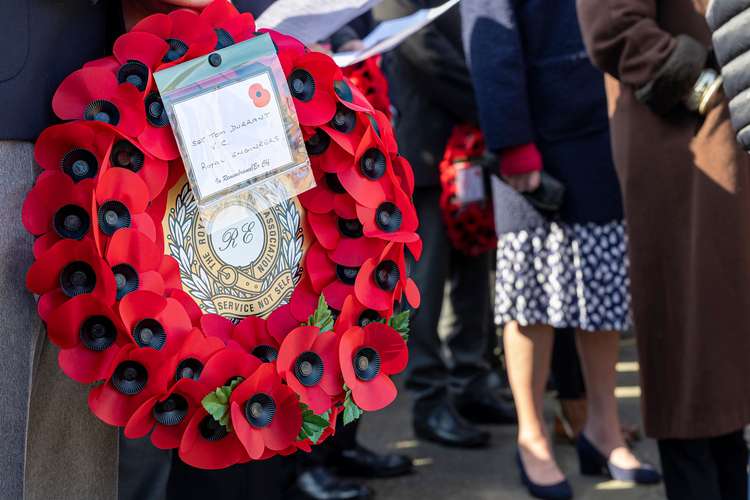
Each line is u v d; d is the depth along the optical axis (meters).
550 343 3.33
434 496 3.36
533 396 3.33
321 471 3.33
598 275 3.17
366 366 1.50
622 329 3.17
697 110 2.40
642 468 3.40
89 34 1.49
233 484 1.82
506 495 3.34
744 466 2.60
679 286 2.46
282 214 1.47
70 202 1.33
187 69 1.37
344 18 1.73
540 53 3.12
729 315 2.39
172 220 1.40
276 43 1.48
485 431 3.92
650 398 2.51
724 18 1.57
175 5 1.50
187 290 1.41
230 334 1.44
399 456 3.59
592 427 3.47
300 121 1.46
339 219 1.52
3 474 1.42
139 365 1.33
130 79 1.37
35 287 1.32
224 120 1.39
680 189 2.44
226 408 1.37
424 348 3.89
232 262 1.44
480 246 3.74
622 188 2.56
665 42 2.40
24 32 1.38
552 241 3.19
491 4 3.08
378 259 1.51
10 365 1.41
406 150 3.78
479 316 4.12
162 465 1.83
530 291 3.23
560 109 3.11
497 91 3.06
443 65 3.58
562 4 3.10
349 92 1.52
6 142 1.39
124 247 1.33
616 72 2.51
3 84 1.36
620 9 2.46
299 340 1.44
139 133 1.35
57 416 1.52
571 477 3.50
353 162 1.50
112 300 1.31
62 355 1.32
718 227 2.38
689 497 2.54
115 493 1.63
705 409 2.41
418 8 3.65
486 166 3.25
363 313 1.52
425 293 3.82
